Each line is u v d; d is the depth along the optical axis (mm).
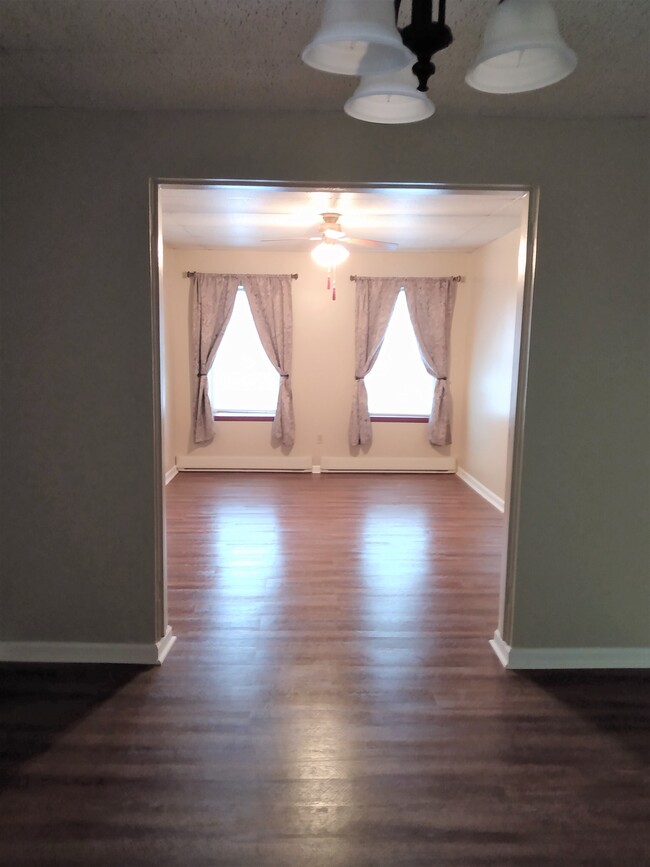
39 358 2480
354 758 2086
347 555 4055
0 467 2541
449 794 1925
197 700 2404
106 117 2342
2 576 2607
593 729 2266
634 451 2576
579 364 2514
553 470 2574
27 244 2408
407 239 5555
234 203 4074
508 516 2666
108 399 2506
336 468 6699
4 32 1747
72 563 2604
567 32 1729
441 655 2785
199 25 1703
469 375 6320
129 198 2385
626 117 2367
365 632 2990
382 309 6434
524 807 1876
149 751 2102
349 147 2377
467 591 3496
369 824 1802
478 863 1674
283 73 2020
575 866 1670
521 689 2521
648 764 2080
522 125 2381
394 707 2379
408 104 1458
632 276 2467
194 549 4141
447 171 2393
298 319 6496
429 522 4840
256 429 6641
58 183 2373
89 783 1949
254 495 5641
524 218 2477
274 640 2895
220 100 2250
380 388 6680
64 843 1724
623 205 2428
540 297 2469
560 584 2648
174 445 6527
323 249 4746
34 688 2467
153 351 2484
